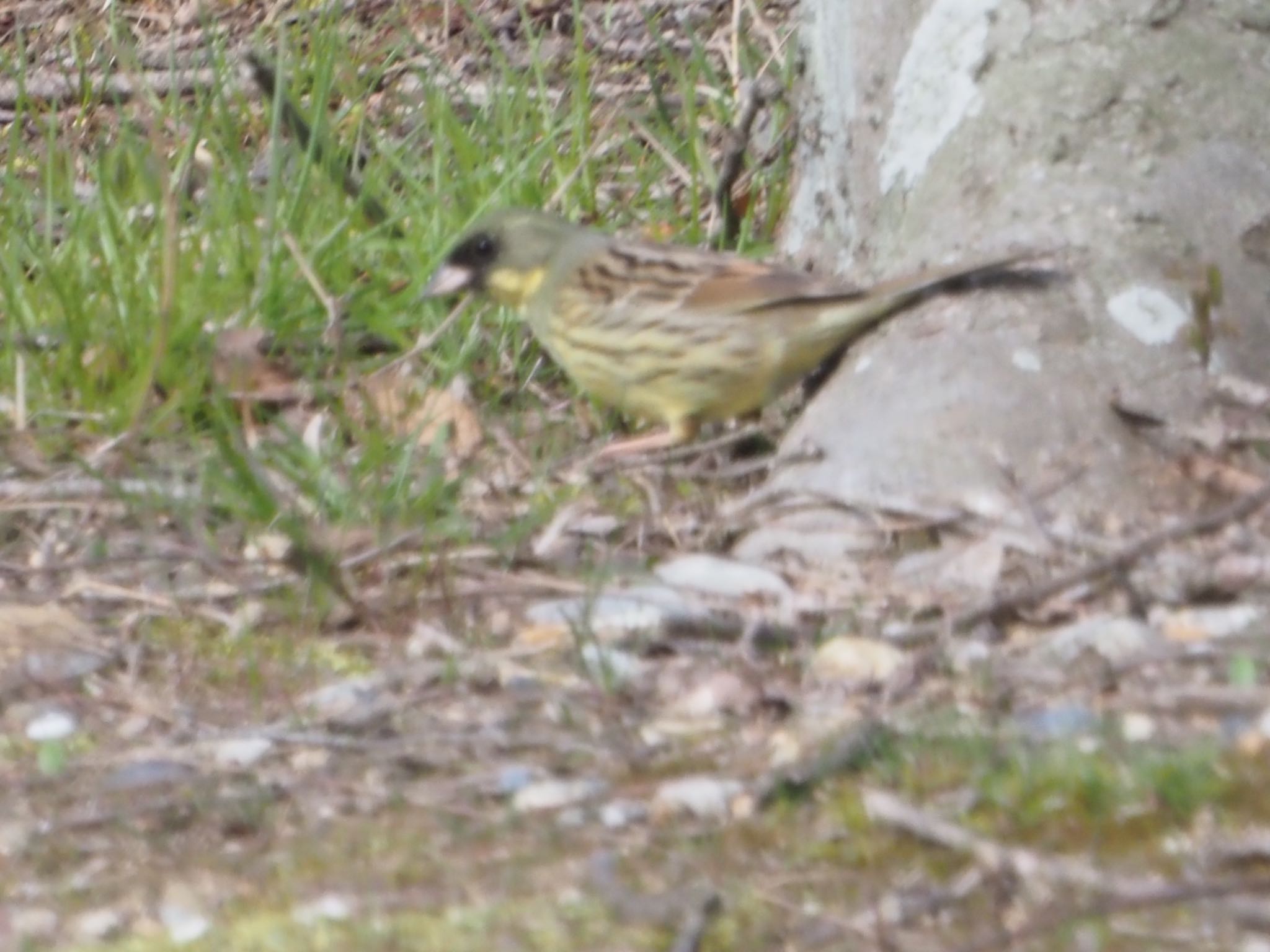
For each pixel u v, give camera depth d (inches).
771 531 355.6
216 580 361.1
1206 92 395.9
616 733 294.2
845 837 257.1
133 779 290.2
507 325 460.8
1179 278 373.7
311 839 270.4
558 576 355.9
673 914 242.5
